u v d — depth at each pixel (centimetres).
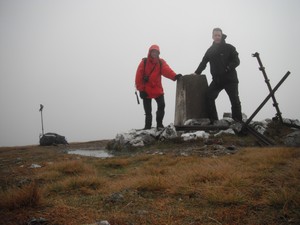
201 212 354
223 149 852
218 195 386
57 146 1711
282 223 309
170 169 602
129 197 423
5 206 378
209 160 646
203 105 1262
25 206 381
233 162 607
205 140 1036
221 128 1112
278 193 378
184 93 1260
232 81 1141
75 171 663
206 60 1228
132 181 496
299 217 318
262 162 586
